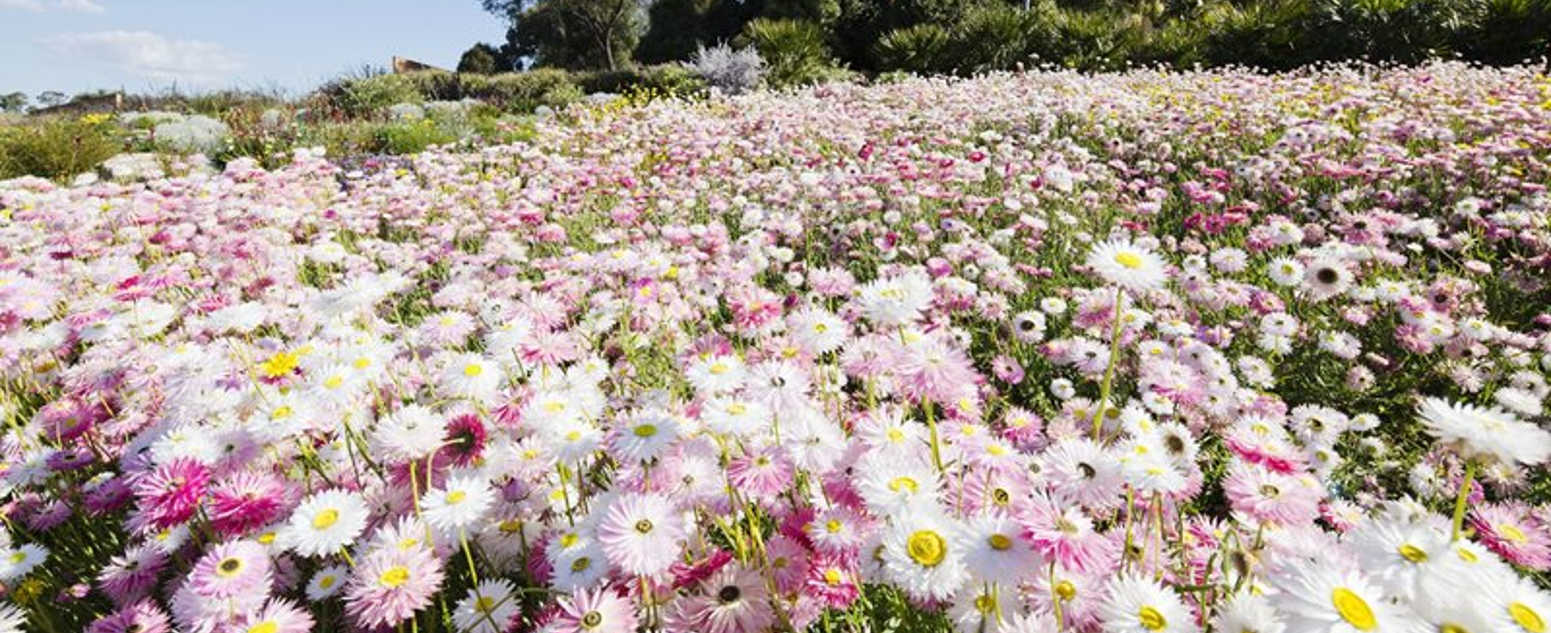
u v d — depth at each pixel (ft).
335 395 6.16
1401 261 12.07
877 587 5.25
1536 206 13.71
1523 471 7.54
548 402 5.88
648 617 4.60
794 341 5.68
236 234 14.14
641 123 30.68
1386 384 9.96
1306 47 47.26
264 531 5.67
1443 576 3.41
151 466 6.12
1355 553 3.82
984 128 26.96
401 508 5.72
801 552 4.84
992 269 12.25
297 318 10.01
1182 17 66.80
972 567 3.73
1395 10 43.06
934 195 16.05
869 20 87.76
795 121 27.55
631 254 10.05
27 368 9.46
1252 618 3.69
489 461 5.88
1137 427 5.55
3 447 7.95
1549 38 38.65
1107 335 9.84
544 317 7.66
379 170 26.76
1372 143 17.97
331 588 5.23
